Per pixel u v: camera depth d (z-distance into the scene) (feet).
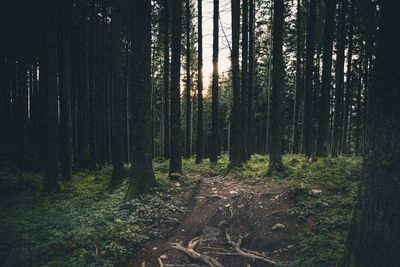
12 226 27.63
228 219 30.58
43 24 53.83
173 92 46.37
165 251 25.05
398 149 14.98
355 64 79.61
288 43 88.79
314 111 86.28
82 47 73.41
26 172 53.98
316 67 83.92
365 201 16.16
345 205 30.50
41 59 55.77
